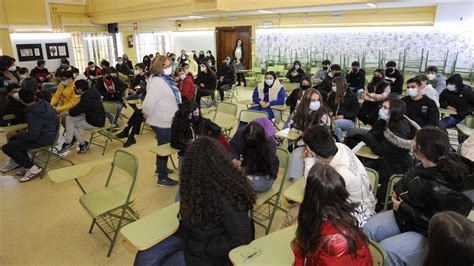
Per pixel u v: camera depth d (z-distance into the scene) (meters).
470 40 7.29
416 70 8.20
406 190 1.87
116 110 4.74
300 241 1.29
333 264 1.20
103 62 7.68
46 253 2.52
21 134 3.82
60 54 10.09
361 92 6.20
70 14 10.13
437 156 1.70
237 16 11.26
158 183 3.61
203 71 7.30
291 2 6.63
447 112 4.54
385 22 8.41
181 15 8.38
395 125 2.78
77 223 2.91
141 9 9.05
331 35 9.45
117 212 2.88
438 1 6.34
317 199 1.24
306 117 3.35
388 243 1.73
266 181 2.41
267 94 5.05
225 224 1.51
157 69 3.47
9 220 2.97
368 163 3.08
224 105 4.59
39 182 3.75
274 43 10.79
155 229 1.76
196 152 1.52
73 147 4.79
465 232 1.03
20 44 9.06
